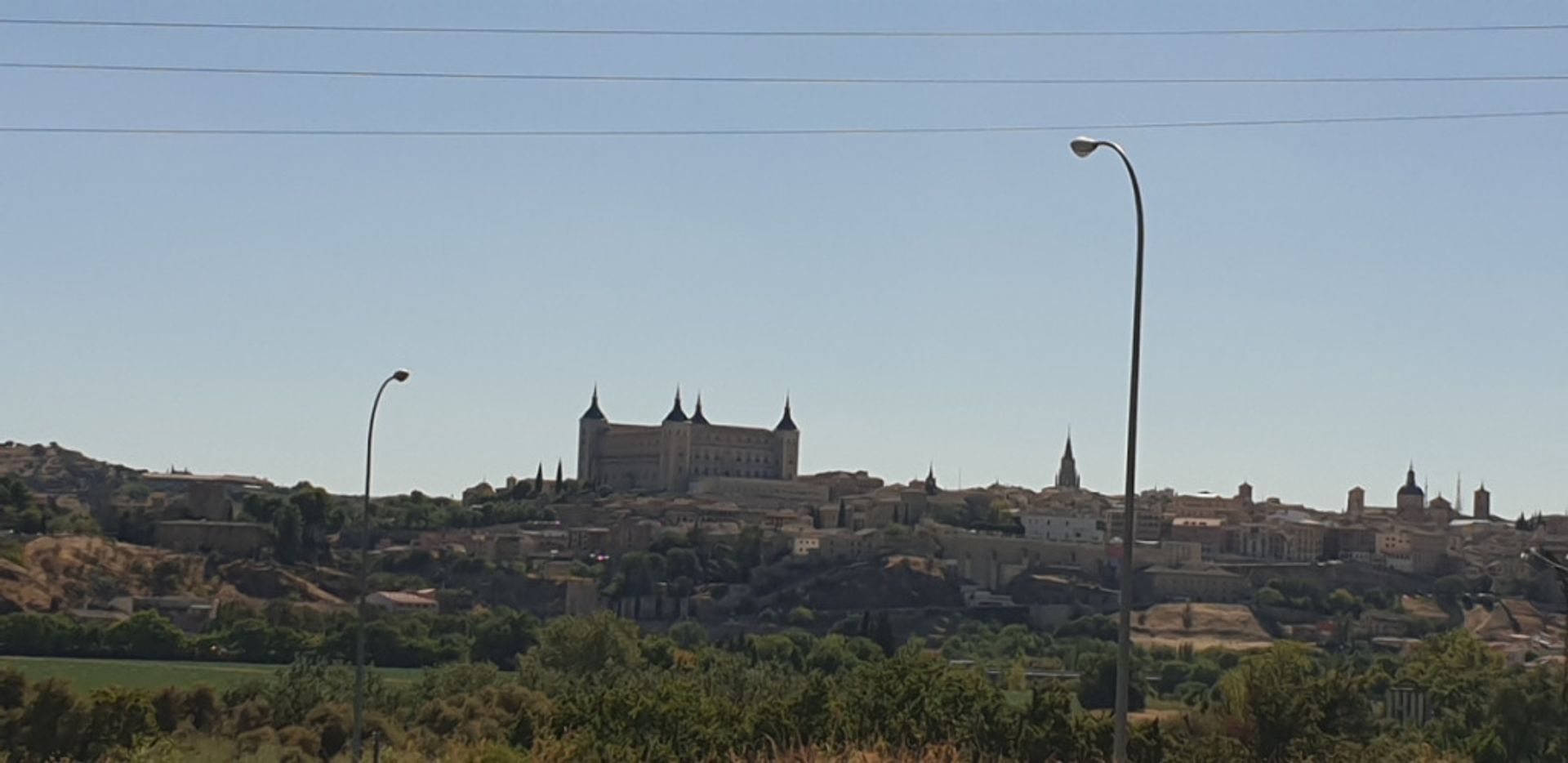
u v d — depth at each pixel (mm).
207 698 95500
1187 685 155500
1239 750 68312
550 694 108875
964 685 65750
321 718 88500
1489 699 92438
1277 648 95625
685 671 126562
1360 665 177125
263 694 103938
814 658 169000
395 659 174750
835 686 71438
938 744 56062
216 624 189500
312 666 109562
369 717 86500
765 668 116062
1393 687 114875
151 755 72500
